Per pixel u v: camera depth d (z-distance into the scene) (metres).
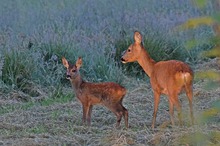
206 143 7.62
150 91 24.09
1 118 19.23
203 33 26.50
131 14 31.06
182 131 15.92
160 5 34.12
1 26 29.22
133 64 26.91
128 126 18.12
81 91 18.31
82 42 26.81
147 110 20.61
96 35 27.88
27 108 21.14
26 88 23.70
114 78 25.22
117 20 30.11
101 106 20.92
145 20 29.75
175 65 17.38
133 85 25.16
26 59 24.45
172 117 17.34
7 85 23.58
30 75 24.16
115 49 26.94
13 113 20.05
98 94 18.14
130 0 33.59
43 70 24.62
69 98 22.77
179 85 17.23
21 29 28.64
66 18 31.28
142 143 15.63
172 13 31.55
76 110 20.45
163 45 27.94
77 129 17.45
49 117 19.34
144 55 18.42
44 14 30.69
